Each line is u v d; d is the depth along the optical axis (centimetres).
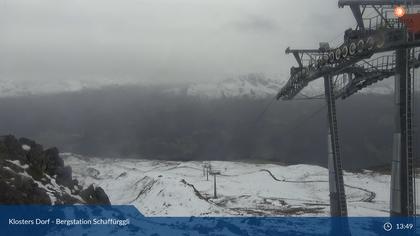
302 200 13362
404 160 3512
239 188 15925
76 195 3725
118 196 10894
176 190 9181
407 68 3572
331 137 5303
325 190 15775
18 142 3491
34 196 3012
